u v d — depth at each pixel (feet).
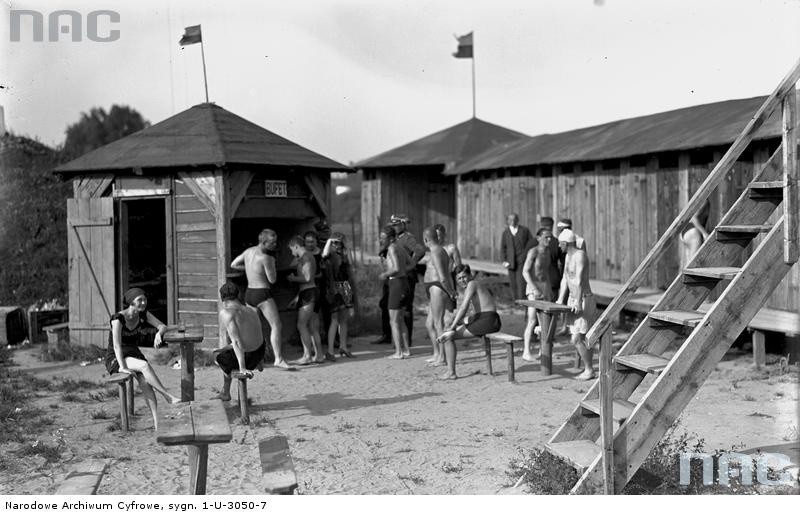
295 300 48.96
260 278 42.34
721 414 30.91
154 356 45.50
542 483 22.29
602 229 64.69
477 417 31.60
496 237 85.97
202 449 21.48
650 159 57.52
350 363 43.60
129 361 31.04
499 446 27.53
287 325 48.62
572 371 40.16
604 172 64.18
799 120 40.55
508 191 82.53
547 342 39.45
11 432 30.48
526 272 42.42
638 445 20.90
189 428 19.99
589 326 38.19
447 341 39.01
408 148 110.32
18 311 52.90
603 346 20.83
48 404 35.35
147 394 30.91
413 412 32.68
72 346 48.14
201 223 45.03
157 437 19.20
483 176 90.02
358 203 144.56
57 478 25.17
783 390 34.63
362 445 28.14
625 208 60.95
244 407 31.32
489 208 88.17
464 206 96.12
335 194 149.59
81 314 48.47
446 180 107.86
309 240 44.42
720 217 49.37
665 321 24.08
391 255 44.70
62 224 67.21
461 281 38.99
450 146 106.01
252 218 52.34
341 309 45.32
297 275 44.06
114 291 47.78
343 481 24.22
